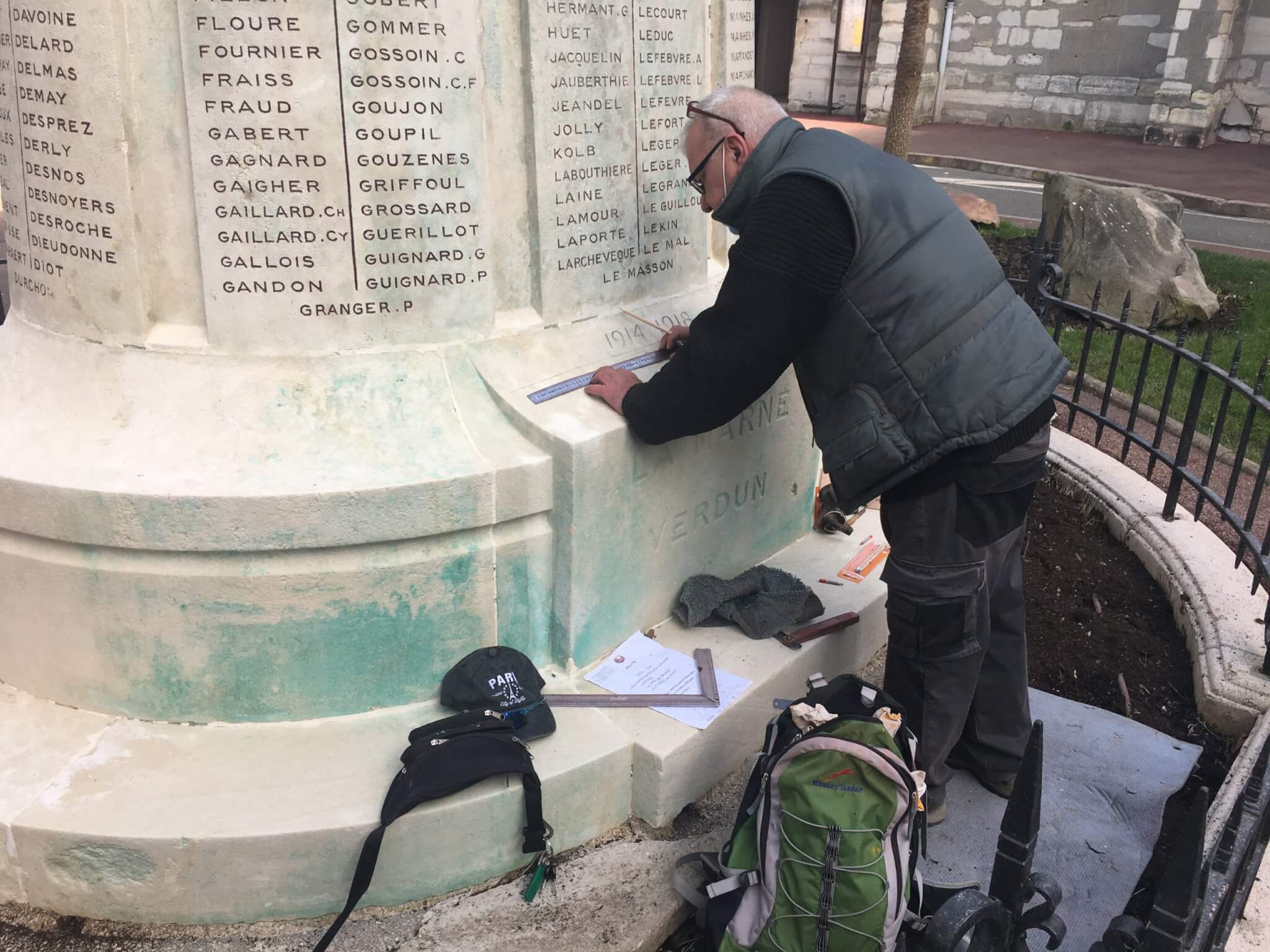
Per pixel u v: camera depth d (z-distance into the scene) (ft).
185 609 7.79
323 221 7.57
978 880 8.50
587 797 8.20
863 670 11.09
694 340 7.78
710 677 9.14
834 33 68.95
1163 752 10.23
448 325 8.24
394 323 8.01
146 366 7.88
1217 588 12.09
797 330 7.43
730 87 8.05
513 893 7.91
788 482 11.37
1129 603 12.86
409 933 7.52
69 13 7.22
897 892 6.91
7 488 7.58
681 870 8.07
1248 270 29.25
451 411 8.16
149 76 7.31
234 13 7.05
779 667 9.46
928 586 7.95
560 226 8.77
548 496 8.36
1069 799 9.57
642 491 9.09
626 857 8.27
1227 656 10.96
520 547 8.45
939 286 7.31
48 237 8.05
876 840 6.86
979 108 65.51
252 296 7.68
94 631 7.98
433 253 7.98
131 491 7.39
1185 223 38.93
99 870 7.37
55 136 7.64
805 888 6.86
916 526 7.90
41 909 7.65
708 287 10.78
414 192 7.76
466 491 7.87
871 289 7.34
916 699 8.40
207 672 8.01
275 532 7.52
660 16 9.22
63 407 8.00
